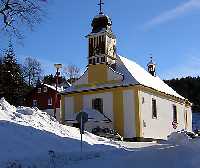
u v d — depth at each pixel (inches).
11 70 2310.5
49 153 572.7
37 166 512.1
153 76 2103.8
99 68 1740.9
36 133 765.9
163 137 1807.3
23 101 2573.8
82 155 628.4
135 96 1624.0
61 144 773.9
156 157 451.2
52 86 2984.7
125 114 1632.6
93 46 1775.3
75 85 1803.6
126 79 1679.4
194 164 376.5
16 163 490.3
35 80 3501.5
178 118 2012.8
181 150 477.7
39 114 942.4
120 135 1621.6
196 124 3080.7
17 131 722.8
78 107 1764.3
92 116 1625.2
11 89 2295.8
